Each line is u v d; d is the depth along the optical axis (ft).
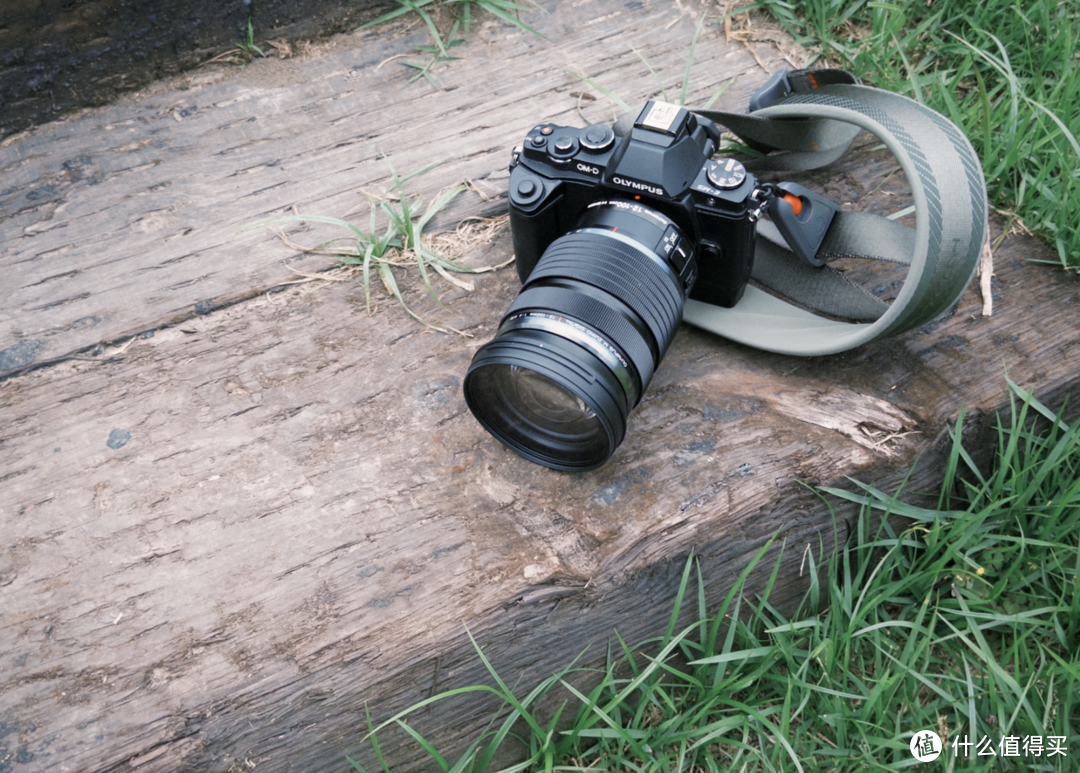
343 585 6.45
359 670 6.16
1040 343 7.88
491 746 6.40
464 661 6.42
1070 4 10.66
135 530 6.72
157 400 7.49
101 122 9.73
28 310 8.11
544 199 7.22
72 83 9.63
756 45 10.72
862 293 7.78
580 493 6.93
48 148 9.46
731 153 9.54
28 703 5.95
